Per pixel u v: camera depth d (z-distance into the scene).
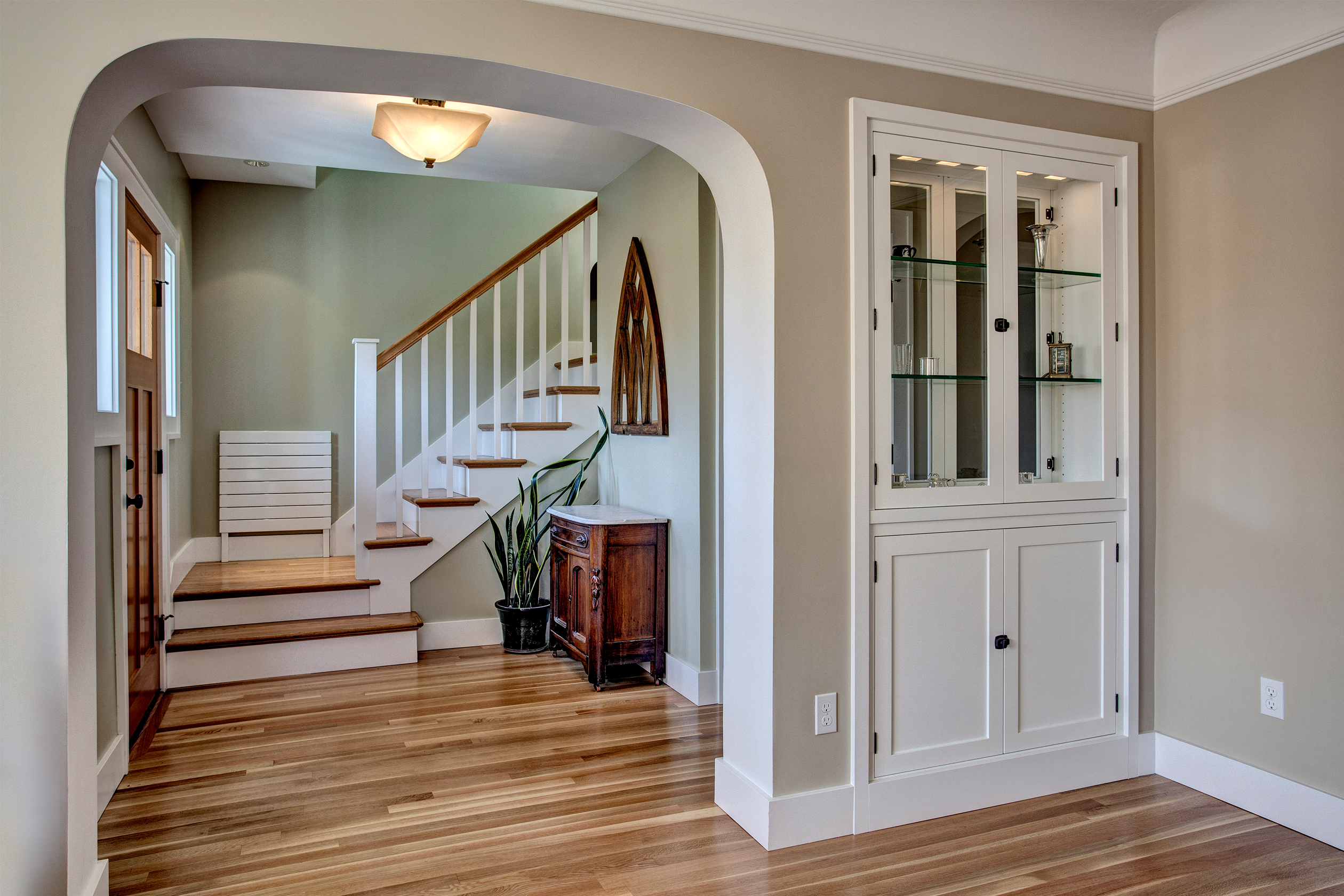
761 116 2.37
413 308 5.49
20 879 1.78
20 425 1.76
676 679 3.79
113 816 2.54
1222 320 2.71
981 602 2.67
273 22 1.93
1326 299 2.42
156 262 3.67
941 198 2.62
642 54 2.25
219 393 5.11
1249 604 2.65
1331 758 2.43
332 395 5.35
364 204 5.40
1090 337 2.84
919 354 2.60
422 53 2.04
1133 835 2.47
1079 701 2.83
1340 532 2.40
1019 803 2.70
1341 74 2.38
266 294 5.20
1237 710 2.69
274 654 3.94
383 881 2.17
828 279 2.46
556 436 4.62
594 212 4.77
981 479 2.68
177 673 3.79
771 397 2.41
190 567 4.77
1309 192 2.46
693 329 3.62
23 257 1.76
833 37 2.44
